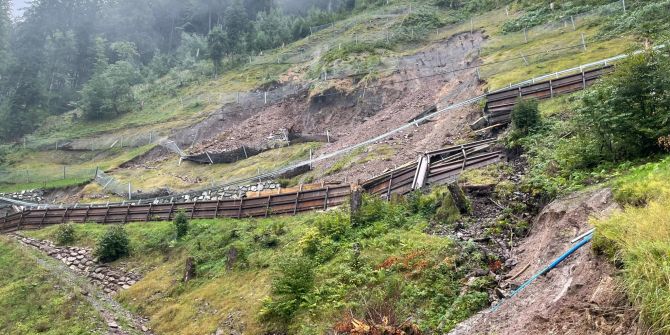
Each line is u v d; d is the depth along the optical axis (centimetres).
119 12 9800
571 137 1457
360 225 1586
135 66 8162
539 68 2719
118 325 1708
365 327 926
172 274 2025
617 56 2222
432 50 4416
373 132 3231
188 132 4725
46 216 3191
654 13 2730
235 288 1658
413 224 1468
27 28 8900
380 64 4375
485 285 954
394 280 1105
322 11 7969
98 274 2275
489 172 1584
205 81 6281
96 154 4984
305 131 4006
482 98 2553
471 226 1282
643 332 522
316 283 1336
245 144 3988
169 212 2725
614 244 645
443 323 907
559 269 760
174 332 1580
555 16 3838
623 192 805
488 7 5188
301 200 2256
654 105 1050
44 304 1938
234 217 2431
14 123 6350
